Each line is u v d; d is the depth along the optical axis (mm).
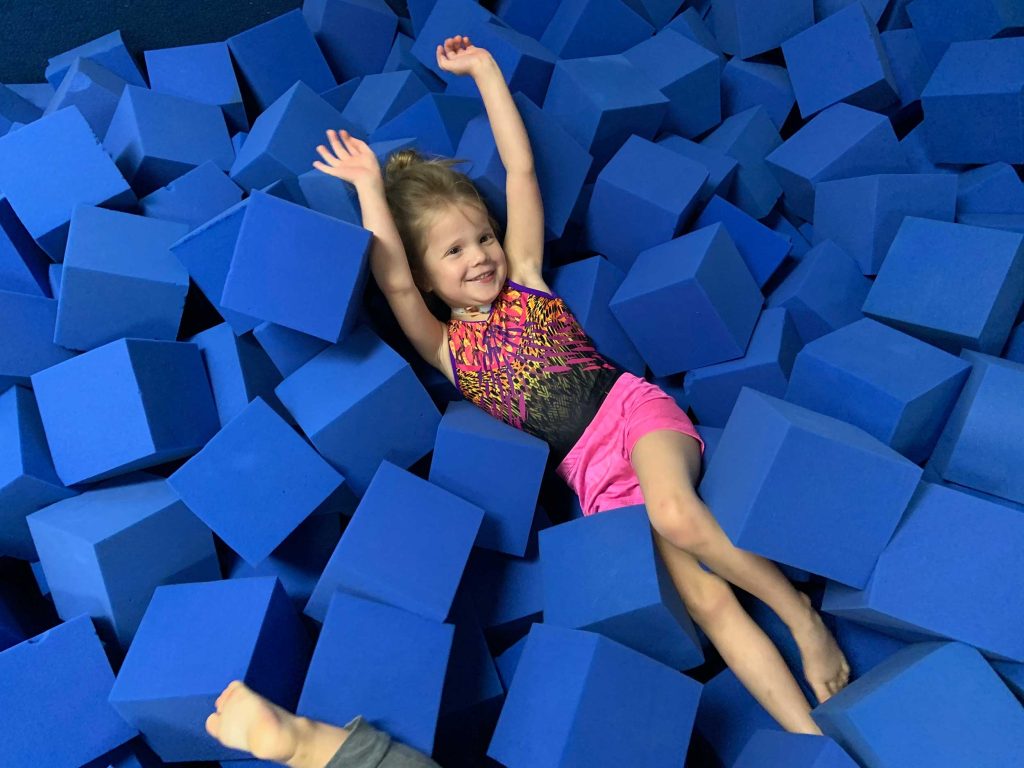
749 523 1245
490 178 1704
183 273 1630
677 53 2088
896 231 1806
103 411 1494
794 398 1591
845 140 1917
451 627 1310
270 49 2211
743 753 1265
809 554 1252
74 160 1714
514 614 1501
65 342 1605
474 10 2072
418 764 1155
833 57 2012
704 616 1397
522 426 1644
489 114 1728
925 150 1985
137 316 1617
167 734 1309
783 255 1867
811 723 1286
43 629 1591
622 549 1362
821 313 1754
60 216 1692
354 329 1597
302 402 1539
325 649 1261
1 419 1550
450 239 1624
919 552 1224
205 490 1431
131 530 1413
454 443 1499
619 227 1882
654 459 1463
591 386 1629
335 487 1489
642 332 1744
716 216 1898
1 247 1699
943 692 1149
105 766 1328
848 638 1398
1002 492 1382
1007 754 1109
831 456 1217
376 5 2350
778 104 2150
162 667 1273
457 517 1409
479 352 1679
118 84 2115
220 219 1521
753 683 1351
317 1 2301
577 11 2156
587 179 2025
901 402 1415
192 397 1585
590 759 1178
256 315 1437
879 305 1681
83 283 1560
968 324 1568
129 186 1724
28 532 1557
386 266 1554
